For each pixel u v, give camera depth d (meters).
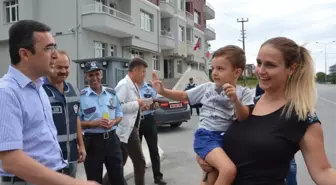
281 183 1.87
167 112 10.96
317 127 1.80
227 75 2.42
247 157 1.92
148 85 5.32
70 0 20.52
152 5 27.95
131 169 5.90
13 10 22.44
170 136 10.30
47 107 2.32
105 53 22.86
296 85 1.91
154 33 28.36
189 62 38.72
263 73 1.96
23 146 2.08
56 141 2.36
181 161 6.99
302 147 1.83
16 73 2.09
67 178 1.78
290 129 1.83
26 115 2.06
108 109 3.95
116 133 4.24
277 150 1.82
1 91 1.94
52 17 21.03
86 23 20.17
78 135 3.66
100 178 3.92
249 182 1.90
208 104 2.50
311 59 1.92
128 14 24.36
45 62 2.14
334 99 25.11
